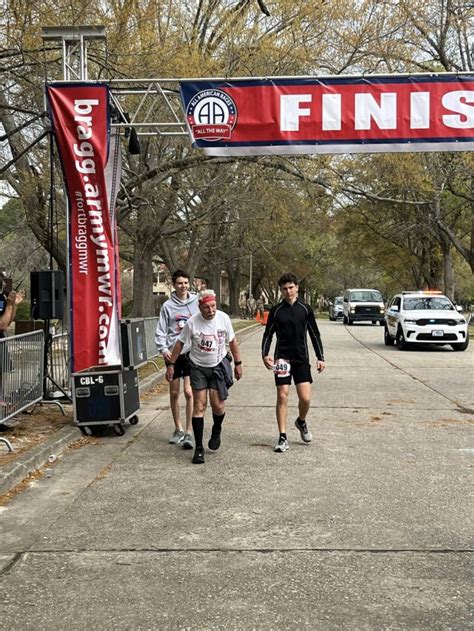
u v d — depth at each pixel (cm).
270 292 8844
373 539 537
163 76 1427
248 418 1064
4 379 865
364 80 1124
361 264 6012
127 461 798
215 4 1806
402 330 2300
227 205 2530
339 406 1175
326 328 4003
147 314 2478
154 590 446
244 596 436
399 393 1329
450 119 1120
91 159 1005
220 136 1141
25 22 1158
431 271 5056
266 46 1608
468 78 1115
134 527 569
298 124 1133
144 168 1878
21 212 2275
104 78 1440
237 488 680
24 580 465
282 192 2550
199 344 792
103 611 417
